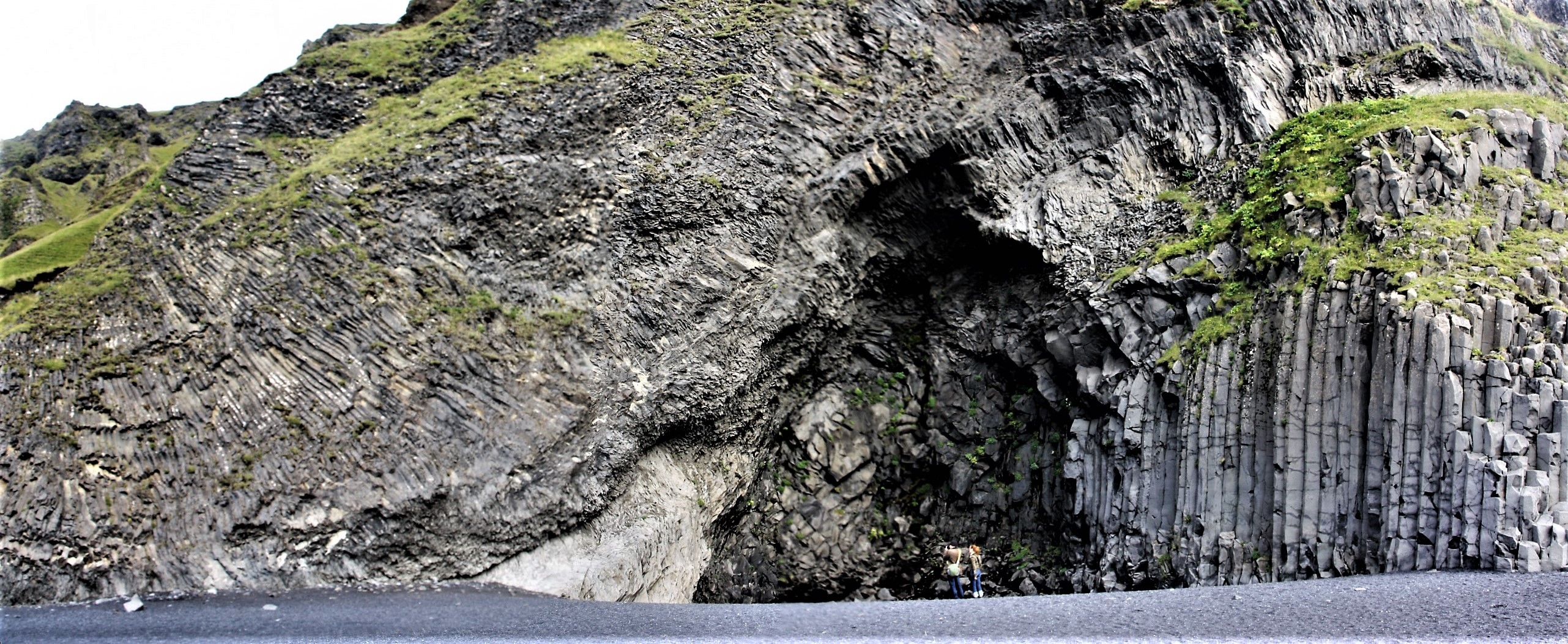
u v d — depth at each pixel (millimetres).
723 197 19406
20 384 15008
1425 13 24016
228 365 15617
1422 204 16562
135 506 14328
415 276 17031
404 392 15992
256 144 18672
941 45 22359
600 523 16938
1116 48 22016
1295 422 15445
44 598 13727
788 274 19969
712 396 18609
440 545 15453
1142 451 17984
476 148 18375
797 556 20484
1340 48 22688
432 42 20938
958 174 20672
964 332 21594
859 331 21875
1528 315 14141
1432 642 10156
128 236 17188
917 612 13891
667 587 17359
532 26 21219
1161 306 18734
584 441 16891
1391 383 14367
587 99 19406
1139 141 21359
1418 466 13820
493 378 16594
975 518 20562
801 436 21391
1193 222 19688
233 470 14836
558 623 13406
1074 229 20562
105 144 33875
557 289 17828
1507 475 12758
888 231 21297
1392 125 18078
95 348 15562
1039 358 20484
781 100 20672
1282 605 12180
